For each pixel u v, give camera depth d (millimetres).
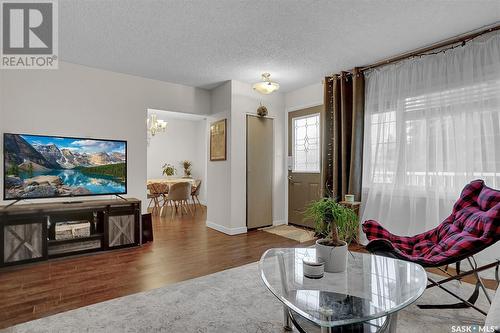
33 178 3215
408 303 1362
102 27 2701
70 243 3215
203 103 4805
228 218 4363
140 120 4160
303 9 2379
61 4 2316
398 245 2309
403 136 3262
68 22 2609
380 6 2332
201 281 2508
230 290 2320
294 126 4922
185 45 3102
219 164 4621
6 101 3246
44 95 3459
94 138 3779
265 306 2055
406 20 2553
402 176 3262
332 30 2744
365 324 1543
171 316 1913
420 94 3152
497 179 2586
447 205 2895
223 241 3895
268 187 4840
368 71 3709
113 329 1756
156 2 2291
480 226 1915
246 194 4535
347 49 3191
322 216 1838
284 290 1527
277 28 2711
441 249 2059
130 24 2643
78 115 3678
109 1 2275
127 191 4039
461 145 2816
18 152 3141
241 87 4488
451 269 2826
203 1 2273
